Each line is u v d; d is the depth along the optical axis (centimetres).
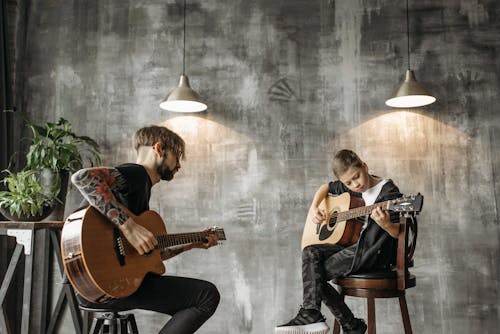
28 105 347
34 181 276
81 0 354
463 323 307
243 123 336
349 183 236
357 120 330
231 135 335
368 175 240
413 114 327
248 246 323
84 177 167
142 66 347
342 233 242
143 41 349
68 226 168
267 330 315
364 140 328
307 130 331
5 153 310
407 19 337
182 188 333
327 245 243
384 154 325
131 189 182
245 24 345
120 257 173
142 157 201
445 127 325
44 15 354
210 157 334
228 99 338
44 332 306
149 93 344
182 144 208
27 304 254
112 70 348
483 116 324
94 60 350
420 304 310
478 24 333
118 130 342
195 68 344
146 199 195
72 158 306
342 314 230
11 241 326
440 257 313
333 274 228
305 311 223
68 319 321
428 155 323
